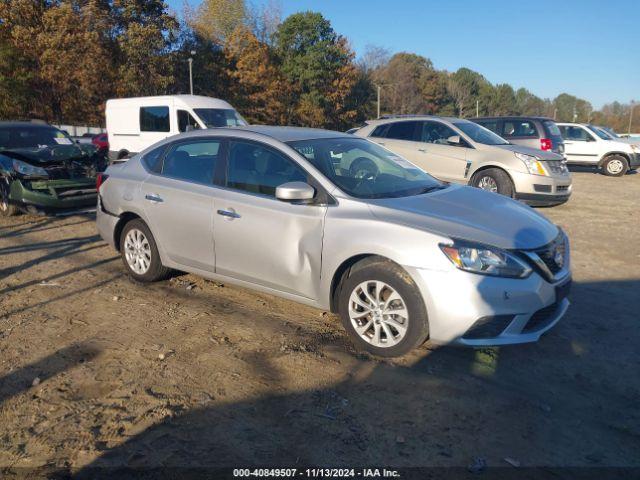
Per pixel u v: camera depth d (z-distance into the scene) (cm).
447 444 292
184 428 305
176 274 578
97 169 917
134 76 3734
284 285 428
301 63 5428
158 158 531
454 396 338
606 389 350
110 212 559
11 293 525
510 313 352
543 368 376
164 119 1509
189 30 4841
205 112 1497
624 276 589
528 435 300
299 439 296
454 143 994
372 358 387
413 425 309
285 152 437
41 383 355
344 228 388
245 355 393
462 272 348
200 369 372
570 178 962
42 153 875
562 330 440
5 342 416
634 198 1182
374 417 316
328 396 338
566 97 13312
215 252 468
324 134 489
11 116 3659
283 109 5225
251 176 452
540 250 368
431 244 356
